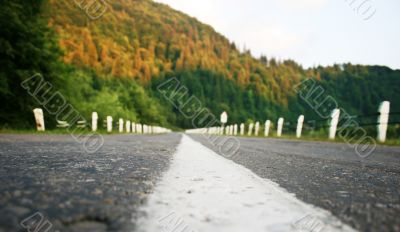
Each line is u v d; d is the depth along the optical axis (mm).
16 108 15938
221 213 1234
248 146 8039
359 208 1417
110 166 2842
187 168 2814
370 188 2088
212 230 1015
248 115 158000
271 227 1062
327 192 1866
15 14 14695
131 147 5895
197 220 1129
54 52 18562
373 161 4422
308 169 3160
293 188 1965
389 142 9664
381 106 10141
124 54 122250
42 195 1457
